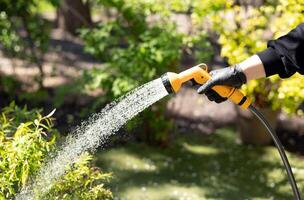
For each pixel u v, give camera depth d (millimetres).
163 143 5836
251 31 4812
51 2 6602
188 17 5500
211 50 5449
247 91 4840
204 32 5227
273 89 4895
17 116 3098
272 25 4383
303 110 5473
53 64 7293
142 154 5648
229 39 4590
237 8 4633
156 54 4938
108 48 5969
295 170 5477
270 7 4586
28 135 2580
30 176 2617
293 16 4012
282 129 6391
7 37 6430
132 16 5301
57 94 5766
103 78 5109
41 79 6555
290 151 5961
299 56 2303
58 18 9547
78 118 6062
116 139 5734
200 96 7168
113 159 5473
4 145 2621
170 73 2408
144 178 5164
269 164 5625
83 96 6469
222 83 2338
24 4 6387
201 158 5727
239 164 5613
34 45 7711
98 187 2771
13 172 2531
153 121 5605
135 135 5926
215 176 5332
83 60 7910
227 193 4977
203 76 2393
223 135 6344
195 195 4898
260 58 2348
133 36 5441
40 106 6508
